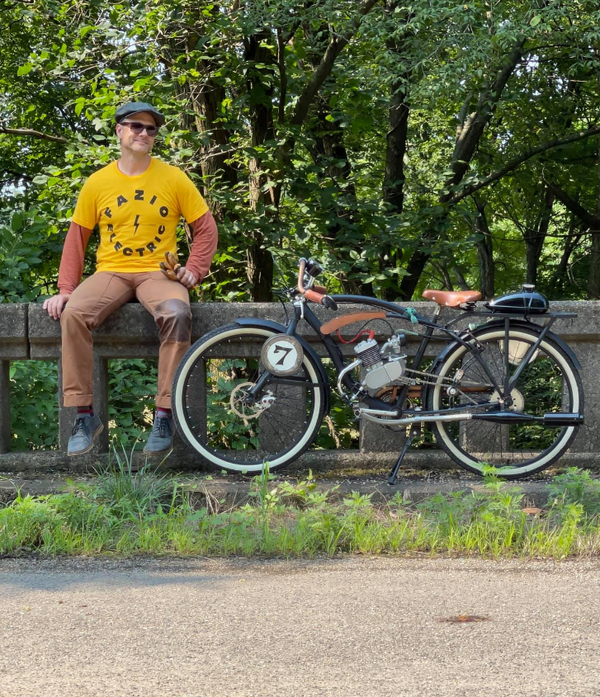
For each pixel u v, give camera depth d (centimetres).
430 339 480
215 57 846
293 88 997
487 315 459
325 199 929
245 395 460
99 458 492
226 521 398
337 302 464
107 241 468
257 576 335
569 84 1473
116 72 879
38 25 974
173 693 216
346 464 491
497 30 811
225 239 869
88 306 451
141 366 600
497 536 377
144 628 268
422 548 382
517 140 1528
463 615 280
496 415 455
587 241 1883
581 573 337
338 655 243
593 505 411
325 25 970
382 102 1025
